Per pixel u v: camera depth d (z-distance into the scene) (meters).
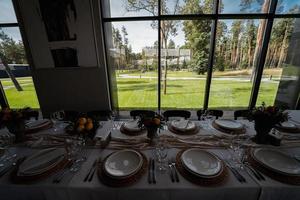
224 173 0.85
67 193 0.79
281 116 1.08
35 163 0.93
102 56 2.45
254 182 0.80
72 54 2.42
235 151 1.08
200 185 0.78
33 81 2.57
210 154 1.01
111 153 1.04
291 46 2.55
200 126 1.49
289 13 2.30
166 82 3.17
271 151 1.03
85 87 2.62
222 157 1.01
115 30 2.55
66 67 2.49
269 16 2.31
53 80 2.58
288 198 0.81
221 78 2.85
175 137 1.27
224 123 1.50
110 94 2.75
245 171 0.88
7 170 0.90
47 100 2.69
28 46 2.39
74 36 2.33
